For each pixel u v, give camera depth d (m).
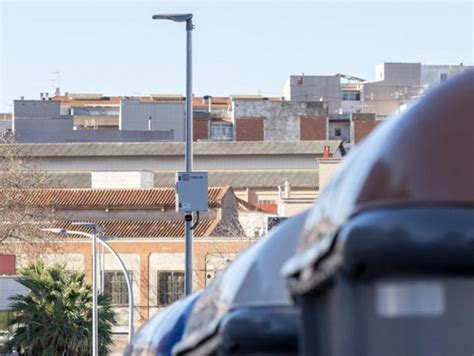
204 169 157.75
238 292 8.84
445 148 6.03
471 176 5.96
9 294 74.31
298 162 157.38
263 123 185.88
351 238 5.57
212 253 100.06
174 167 158.00
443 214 5.62
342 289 5.68
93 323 70.88
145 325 16.42
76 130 179.88
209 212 106.44
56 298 73.69
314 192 152.25
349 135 189.38
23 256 98.44
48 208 104.19
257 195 154.12
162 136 180.75
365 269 5.58
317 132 185.50
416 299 5.57
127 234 107.50
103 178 130.00
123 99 188.75
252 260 8.91
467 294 5.55
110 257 104.06
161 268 104.25
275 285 8.64
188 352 10.56
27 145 158.75
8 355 73.44
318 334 6.11
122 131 180.12
